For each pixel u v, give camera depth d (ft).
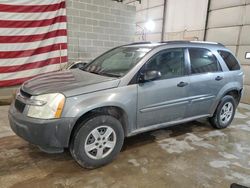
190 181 7.80
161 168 8.55
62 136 7.36
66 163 8.62
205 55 11.59
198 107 11.32
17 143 10.09
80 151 7.77
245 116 16.90
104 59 11.34
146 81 9.05
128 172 8.16
